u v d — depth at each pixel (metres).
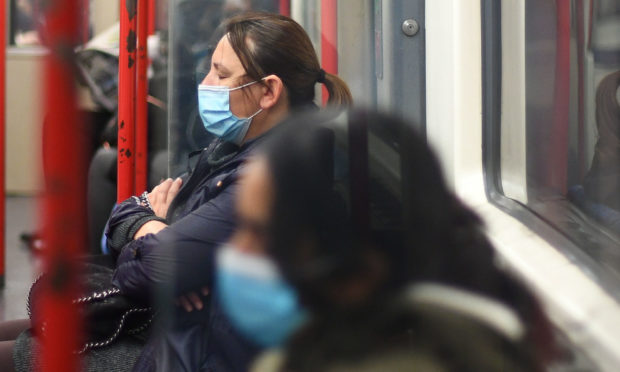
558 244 2.79
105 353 3.17
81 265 1.24
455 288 2.05
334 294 1.98
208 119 3.27
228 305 2.17
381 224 2.03
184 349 2.65
